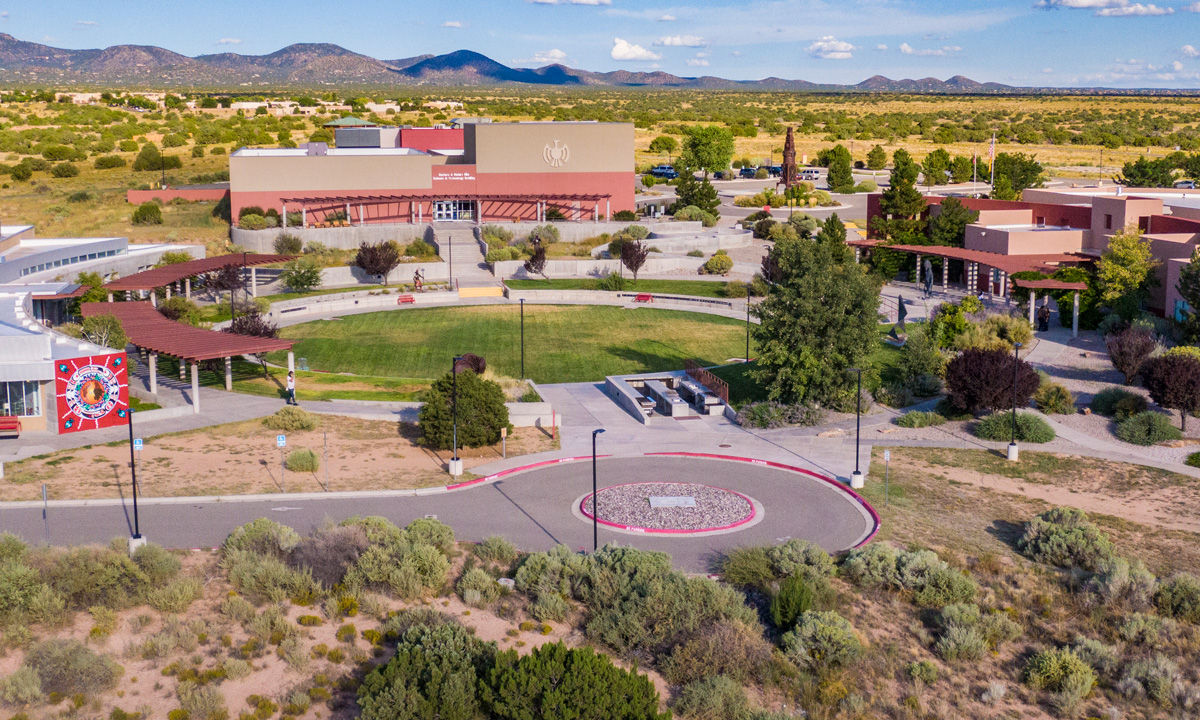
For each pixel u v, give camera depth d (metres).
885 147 195.88
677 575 29.91
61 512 35.12
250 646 26.30
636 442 46.12
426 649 25.12
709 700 24.70
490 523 35.72
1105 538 33.75
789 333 49.78
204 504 36.56
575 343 68.50
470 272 93.81
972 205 95.19
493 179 112.06
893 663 27.27
